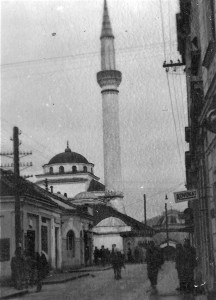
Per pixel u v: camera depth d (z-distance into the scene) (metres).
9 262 26.36
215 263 13.64
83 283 23.06
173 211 74.56
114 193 65.12
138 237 57.97
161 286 18.67
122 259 25.42
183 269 16.17
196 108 15.20
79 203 61.84
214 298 13.41
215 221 13.29
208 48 11.69
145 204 62.59
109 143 64.56
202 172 16.19
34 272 22.03
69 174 70.75
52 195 42.00
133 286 19.64
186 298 14.04
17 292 18.83
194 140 18.31
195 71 16.92
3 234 26.78
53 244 33.97
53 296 17.19
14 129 23.12
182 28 21.84
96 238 57.66
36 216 30.39
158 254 19.00
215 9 11.17
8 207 26.98
